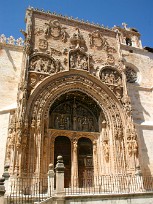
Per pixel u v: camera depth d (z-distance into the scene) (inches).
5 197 612.1
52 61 1064.2
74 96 1101.1
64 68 1074.7
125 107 1081.4
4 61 1054.4
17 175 771.4
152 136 1127.0
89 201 590.6
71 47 1140.5
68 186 930.1
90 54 1163.3
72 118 1080.2
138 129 1114.7
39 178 754.8
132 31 1614.2
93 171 995.3
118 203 624.1
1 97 981.8
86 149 1044.5
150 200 669.3
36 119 915.4
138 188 817.5
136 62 1347.2
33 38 1084.5
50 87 1002.1
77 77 1072.2
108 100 1079.0
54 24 1161.4
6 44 1090.1
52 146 967.0
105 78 1138.0
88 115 1120.2
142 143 1087.0
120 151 984.3
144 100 1239.5
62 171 589.3
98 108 1100.5
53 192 634.8
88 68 1112.8
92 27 1257.4
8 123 901.8
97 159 1012.5
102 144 1025.5
